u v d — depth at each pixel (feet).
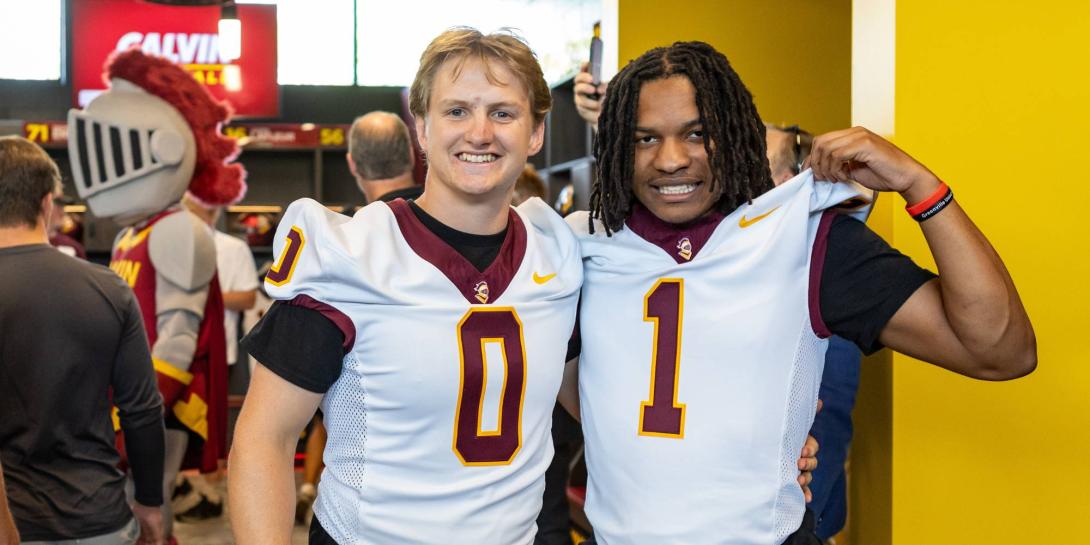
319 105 32.68
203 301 11.59
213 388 11.98
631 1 10.43
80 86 29.58
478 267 5.00
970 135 6.30
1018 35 6.23
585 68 8.26
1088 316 6.15
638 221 5.38
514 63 4.85
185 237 11.40
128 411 8.26
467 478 4.93
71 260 7.80
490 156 4.86
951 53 6.31
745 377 4.98
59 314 7.54
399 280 4.81
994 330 4.70
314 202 4.96
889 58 6.31
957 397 6.41
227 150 12.39
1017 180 6.25
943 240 4.73
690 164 5.09
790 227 4.98
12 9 31.32
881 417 6.77
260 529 4.61
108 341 7.82
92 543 7.72
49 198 7.80
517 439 5.02
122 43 29.55
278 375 4.73
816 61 10.83
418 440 4.88
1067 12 6.15
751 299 5.00
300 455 21.08
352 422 4.93
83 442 7.72
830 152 4.87
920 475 6.49
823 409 6.46
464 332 4.86
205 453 12.04
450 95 4.81
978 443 6.38
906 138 6.29
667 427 5.04
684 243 5.22
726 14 10.62
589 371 5.35
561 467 6.70
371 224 4.90
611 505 5.22
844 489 6.79
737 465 4.97
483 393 4.89
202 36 29.66
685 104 5.06
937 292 4.83
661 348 5.12
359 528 4.95
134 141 11.48
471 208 4.97
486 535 4.98
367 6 32.60
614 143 5.27
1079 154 6.15
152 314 11.39
